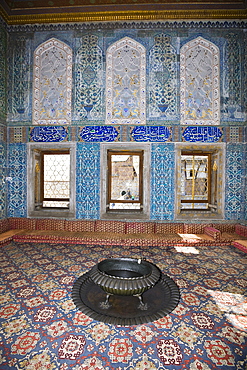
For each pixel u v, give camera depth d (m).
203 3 4.59
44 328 1.81
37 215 4.82
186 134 4.65
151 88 4.70
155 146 4.65
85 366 1.44
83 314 2.01
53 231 4.59
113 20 4.75
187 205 4.89
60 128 4.76
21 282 2.61
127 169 4.89
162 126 4.67
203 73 4.71
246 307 2.16
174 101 4.69
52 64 4.82
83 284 2.40
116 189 4.89
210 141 4.66
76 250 3.82
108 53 4.75
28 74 4.85
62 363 1.47
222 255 3.62
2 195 4.69
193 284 2.62
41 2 4.68
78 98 4.75
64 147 4.75
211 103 4.70
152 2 4.60
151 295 2.19
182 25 4.72
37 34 4.86
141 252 3.76
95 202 4.71
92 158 4.71
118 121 4.69
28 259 3.35
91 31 4.78
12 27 4.88
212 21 4.71
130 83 4.72
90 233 4.48
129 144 4.67
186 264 3.23
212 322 1.92
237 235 4.35
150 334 1.76
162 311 1.88
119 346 1.62
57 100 4.79
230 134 4.66
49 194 4.98
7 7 4.70
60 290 2.43
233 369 1.44
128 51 4.75
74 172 4.73
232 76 4.70
